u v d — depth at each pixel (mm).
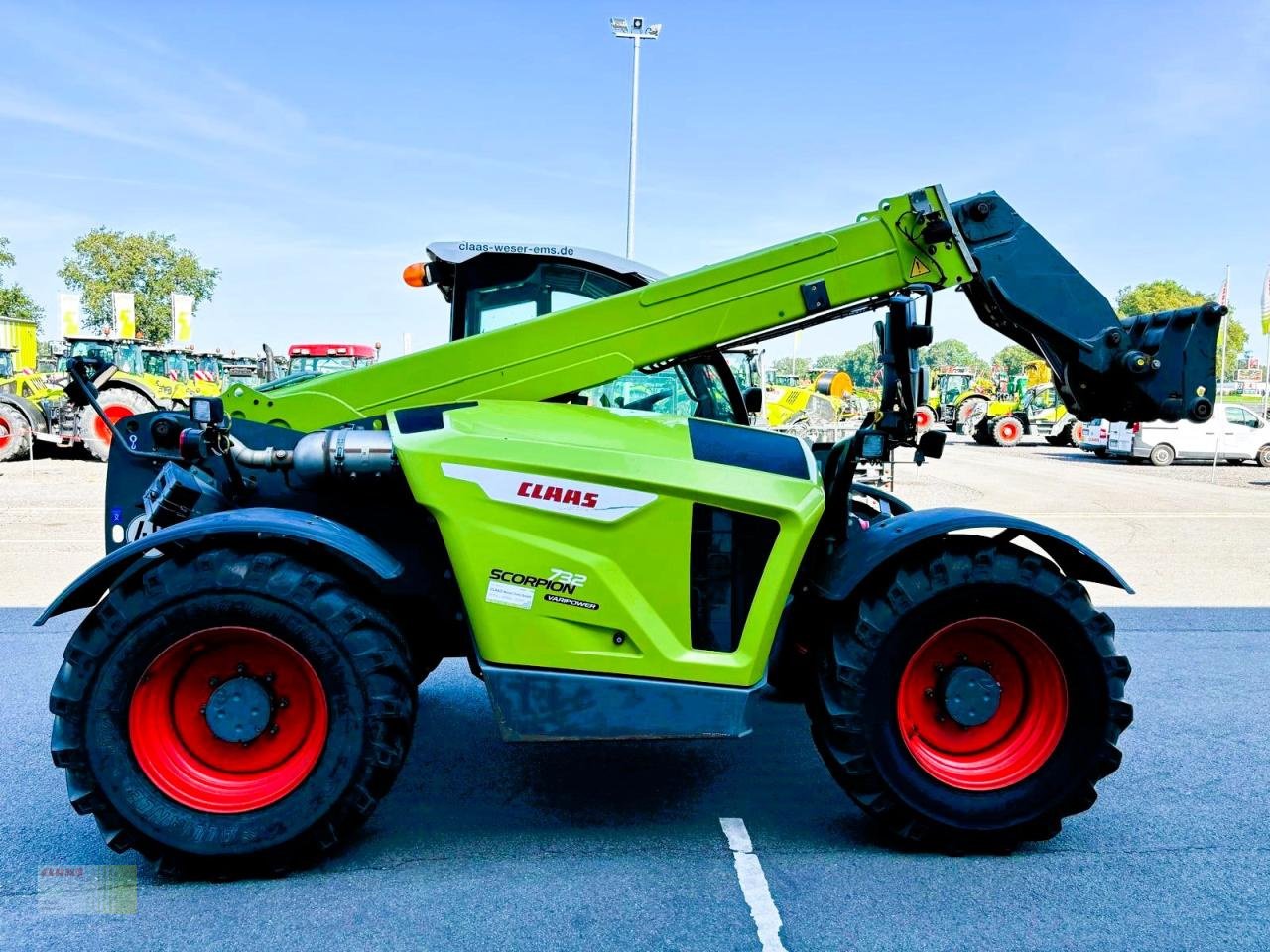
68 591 2574
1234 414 20781
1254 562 8352
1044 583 2842
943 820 2805
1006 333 3646
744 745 3844
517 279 4230
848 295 3408
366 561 2617
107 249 54938
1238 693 4504
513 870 2721
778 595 2834
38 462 16750
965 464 20906
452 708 4309
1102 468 19875
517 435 2846
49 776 3416
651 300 3375
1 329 22578
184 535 2584
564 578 2736
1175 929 2416
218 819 2604
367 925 2420
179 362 19812
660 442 2943
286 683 2729
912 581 2822
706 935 2385
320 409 3332
